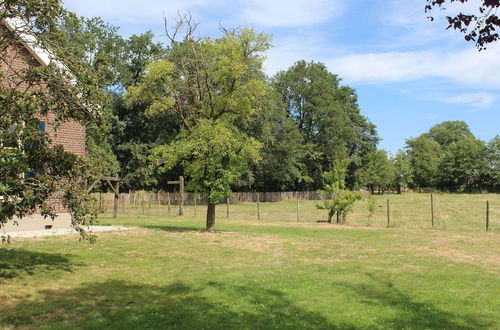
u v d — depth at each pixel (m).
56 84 9.32
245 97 19.58
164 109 19.81
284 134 63.22
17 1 8.83
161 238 16.42
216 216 34.22
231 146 18.28
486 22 5.53
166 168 18.84
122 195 45.53
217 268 11.22
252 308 7.67
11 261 10.98
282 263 12.18
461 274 10.95
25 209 8.18
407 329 6.72
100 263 11.37
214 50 18.86
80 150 17.45
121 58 55.34
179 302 7.92
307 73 73.12
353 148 78.88
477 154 90.94
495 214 34.97
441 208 42.00
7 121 7.96
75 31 36.62
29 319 6.74
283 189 74.81
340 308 7.80
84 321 6.68
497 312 7.71
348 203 26.38
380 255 13.80
